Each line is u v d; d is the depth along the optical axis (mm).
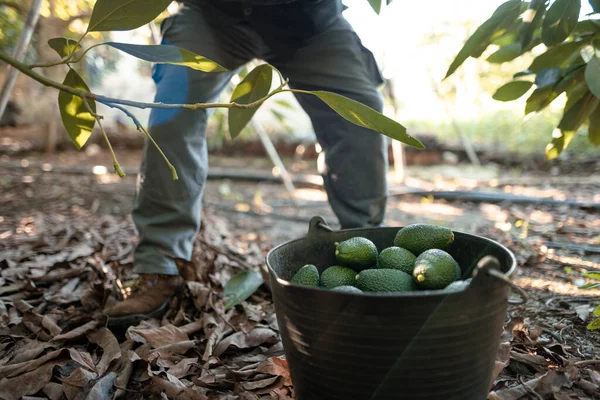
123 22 1160
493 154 6164
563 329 1823
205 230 2980
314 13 1855
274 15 1850
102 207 4168
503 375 1545
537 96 1787
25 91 7133
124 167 5961
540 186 4797
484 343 1149
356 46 2020
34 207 4148
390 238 1556
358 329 1091
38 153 6965
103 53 6641
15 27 4902
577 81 1738
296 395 1327
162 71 1866
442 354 1103
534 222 3529
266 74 1430
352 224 2105
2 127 7238
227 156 6887
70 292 2217
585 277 2342
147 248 1911
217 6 1850
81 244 2895
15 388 1456
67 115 1319
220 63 1923
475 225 3525
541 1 1502
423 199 4461
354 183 2059
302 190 5117
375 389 1136
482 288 1081
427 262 1253
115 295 2051
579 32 1682
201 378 1532
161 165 1838
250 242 3215
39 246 2928
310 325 1147
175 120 1822
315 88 2014
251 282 2139
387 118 1164
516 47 1812
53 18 5387
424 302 1050
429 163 6348
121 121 7457
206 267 2271
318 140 2133
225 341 1717
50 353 1578
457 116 7914
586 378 1505
